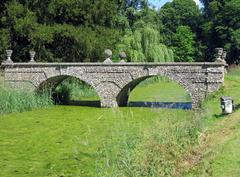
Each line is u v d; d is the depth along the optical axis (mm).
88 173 17203
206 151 17547
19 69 41188
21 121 30625
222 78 36281
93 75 39688
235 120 22422
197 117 23234
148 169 15109
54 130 27062
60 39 49688
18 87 40781
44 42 48562
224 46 75938
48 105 39000
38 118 32062
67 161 19250
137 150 17047
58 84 44531
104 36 51562
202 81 36750
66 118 32188
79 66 39938
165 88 58594
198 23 96875
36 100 37969
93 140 23203
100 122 30016
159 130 19594
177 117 24312
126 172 15102
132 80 38688
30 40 48062
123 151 17484
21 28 47500
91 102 43719
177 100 44625
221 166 15133
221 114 25312
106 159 17438
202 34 92312
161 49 54969
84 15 50719
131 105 41031
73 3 49688
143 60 53844
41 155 20516
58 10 50062
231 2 75750
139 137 19688
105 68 39312
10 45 49125
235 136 18906
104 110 37094
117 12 59594
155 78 64625
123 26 60562
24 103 36312
